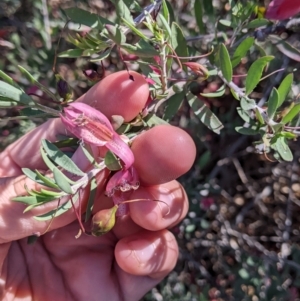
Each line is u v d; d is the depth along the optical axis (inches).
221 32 4.5
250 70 3.1
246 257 6.4
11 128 6.8
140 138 3.2
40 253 4.2
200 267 6.8
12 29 6.9
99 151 3.0
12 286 4.0
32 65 6.4
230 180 7.2
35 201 2.5
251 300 6.1
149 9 3.3
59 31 6.4
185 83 3.5
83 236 4.2
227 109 6.5
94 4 6.5
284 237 6.5
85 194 3.2
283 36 5.0
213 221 7.0
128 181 3.0
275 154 3.3
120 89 3.2
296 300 6.3
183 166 3.2
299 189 6.8
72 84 6.5
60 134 3.6
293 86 5.0
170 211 3.7
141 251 3.9
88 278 4.2
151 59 3.2
